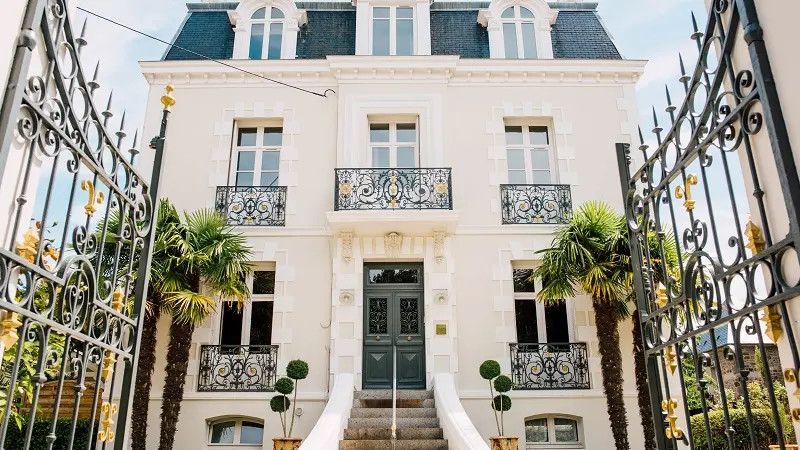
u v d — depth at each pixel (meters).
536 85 11.71
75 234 2.92
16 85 2.38
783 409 11.20
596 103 11.61
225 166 11.18
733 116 2.76
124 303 3.64
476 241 10.72
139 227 4.04
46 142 2.68
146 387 8.88
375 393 9.62
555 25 12.74
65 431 8.85
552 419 9.89
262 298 10.59
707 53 3.08
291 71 11.63
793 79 2.37
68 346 2.88
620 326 10.16
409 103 11.46
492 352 10.13
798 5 2.33
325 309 10.34
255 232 10.73
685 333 3.31
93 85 3.10
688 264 3.27
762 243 2.70
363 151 11.24
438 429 8.30
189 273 9.37
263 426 9.79
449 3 13.05
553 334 10.45
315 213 10.91
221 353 10.02
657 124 3.77
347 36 12.52
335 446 7.67
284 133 11.38
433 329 10.13
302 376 9.02
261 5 12.41
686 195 3.29
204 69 11.60
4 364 5.62
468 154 11.26
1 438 2.33
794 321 2.50
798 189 2.31
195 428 9.52
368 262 10.73
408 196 10.64
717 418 11.14
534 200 11.00
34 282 2.52
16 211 2.48
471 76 11.73
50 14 2.81
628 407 9.77
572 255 8.92
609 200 11.03
